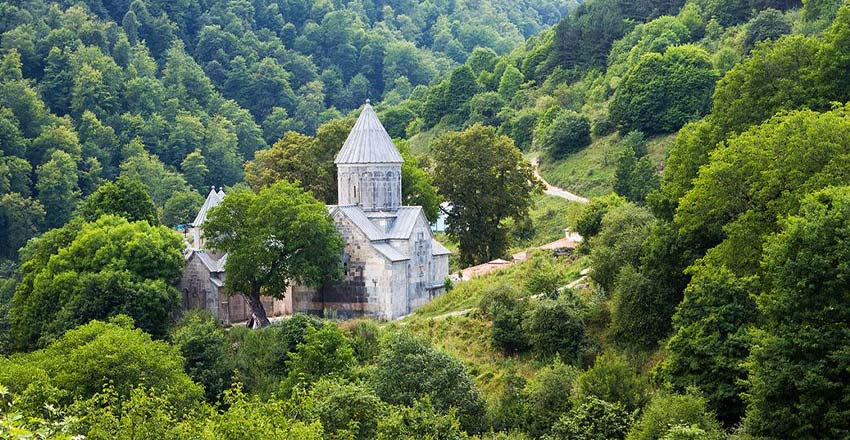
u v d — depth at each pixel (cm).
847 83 8756
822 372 5528
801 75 8925
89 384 7681
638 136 17150
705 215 7838
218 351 9194
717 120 9238
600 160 17825
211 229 10831
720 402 6675
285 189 11100
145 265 10888
